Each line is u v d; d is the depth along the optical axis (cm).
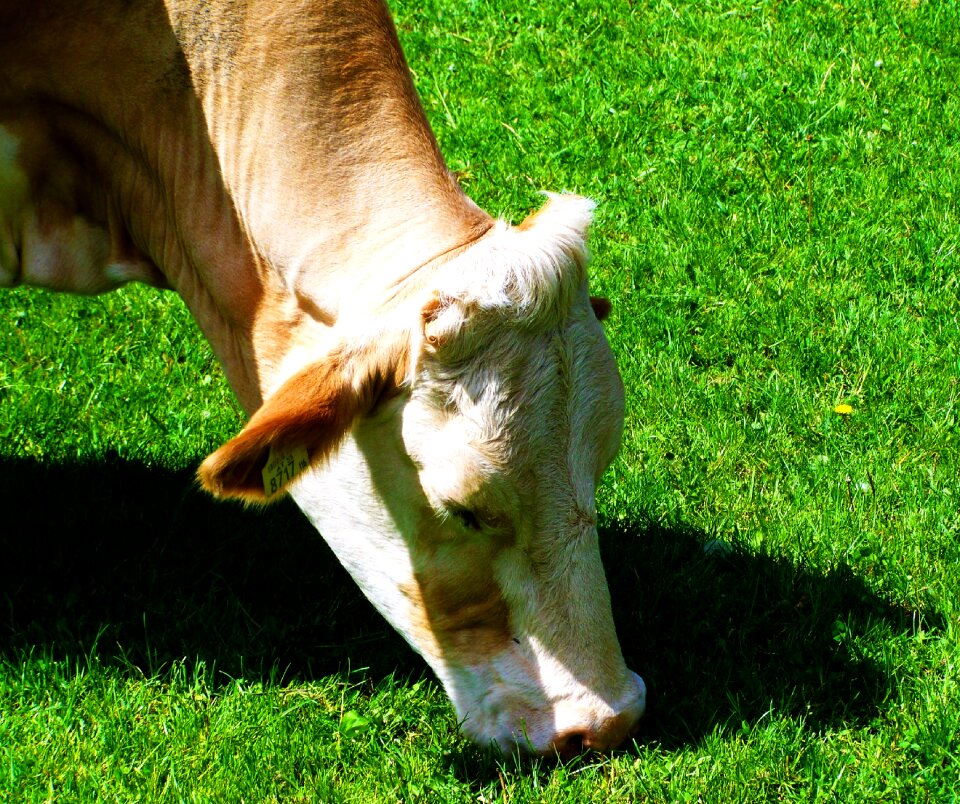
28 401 859
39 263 659
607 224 1070
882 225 1066
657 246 1034
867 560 741
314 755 609
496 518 534
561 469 530
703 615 706
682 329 944
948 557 738
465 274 508
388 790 594
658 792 585
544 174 1120
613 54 1306
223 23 583
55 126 626
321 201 566
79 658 660
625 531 764
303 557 747
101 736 611
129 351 930
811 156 1150
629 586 726
